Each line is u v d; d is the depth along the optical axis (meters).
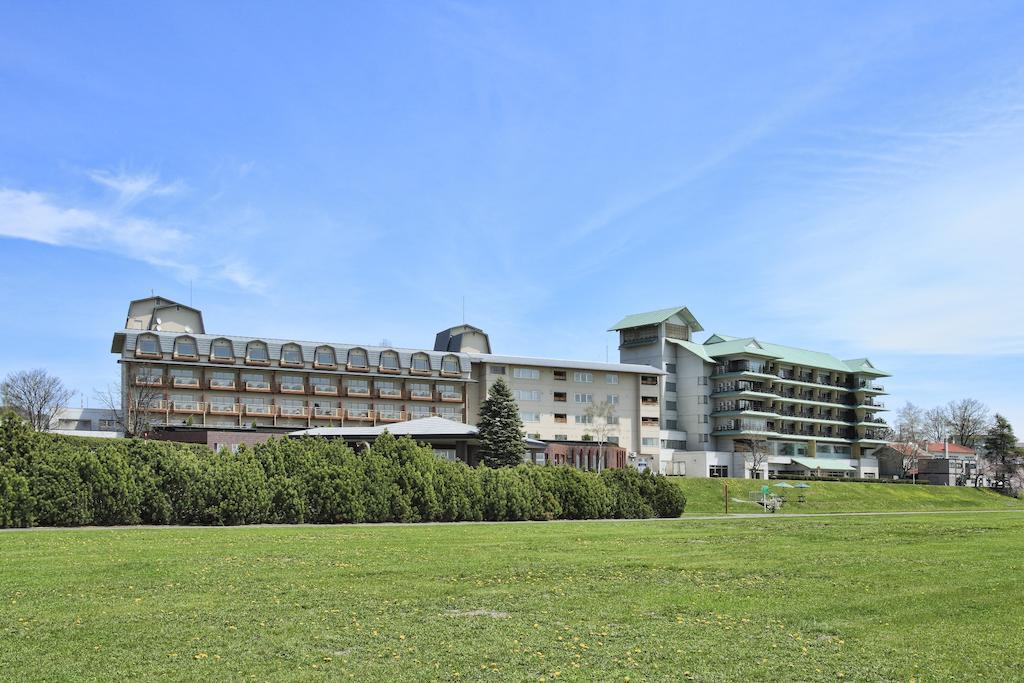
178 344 86.94
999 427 129.88
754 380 122.81
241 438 73.75
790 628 13.28
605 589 16.70
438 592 16.09
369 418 94.44
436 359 99.31
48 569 18.03
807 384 129.12
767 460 117.12
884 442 137.62
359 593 15.88
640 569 19.69
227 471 33.72
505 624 13.38
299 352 92.50
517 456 76.19
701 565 20.45
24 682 10.05
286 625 13.07
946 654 11.73
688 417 122.44
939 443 162.12
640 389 113.00
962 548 25.03
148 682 10.14
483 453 75.75
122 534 26.33
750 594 16.27
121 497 31.12
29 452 30.31
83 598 14.85
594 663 11.20
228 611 14.00
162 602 14.66
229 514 33.12
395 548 23.62
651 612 14.41
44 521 29.72
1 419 31.14
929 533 31.12
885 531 32.16
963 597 15.98
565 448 84.62
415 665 11.01
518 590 16.44
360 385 95.94
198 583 16.62
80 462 30.98
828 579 18.28
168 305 96.44
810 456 128.00
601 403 109.94
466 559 21.14
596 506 44.09
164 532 27.55
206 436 73.00
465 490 40.03
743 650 11.89
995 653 11.79
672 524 37.16
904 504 87.44
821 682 10.48
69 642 11.80
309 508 35.28
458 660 11.27
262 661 11.07
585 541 26.61
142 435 74.31
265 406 90.25
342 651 11.66
